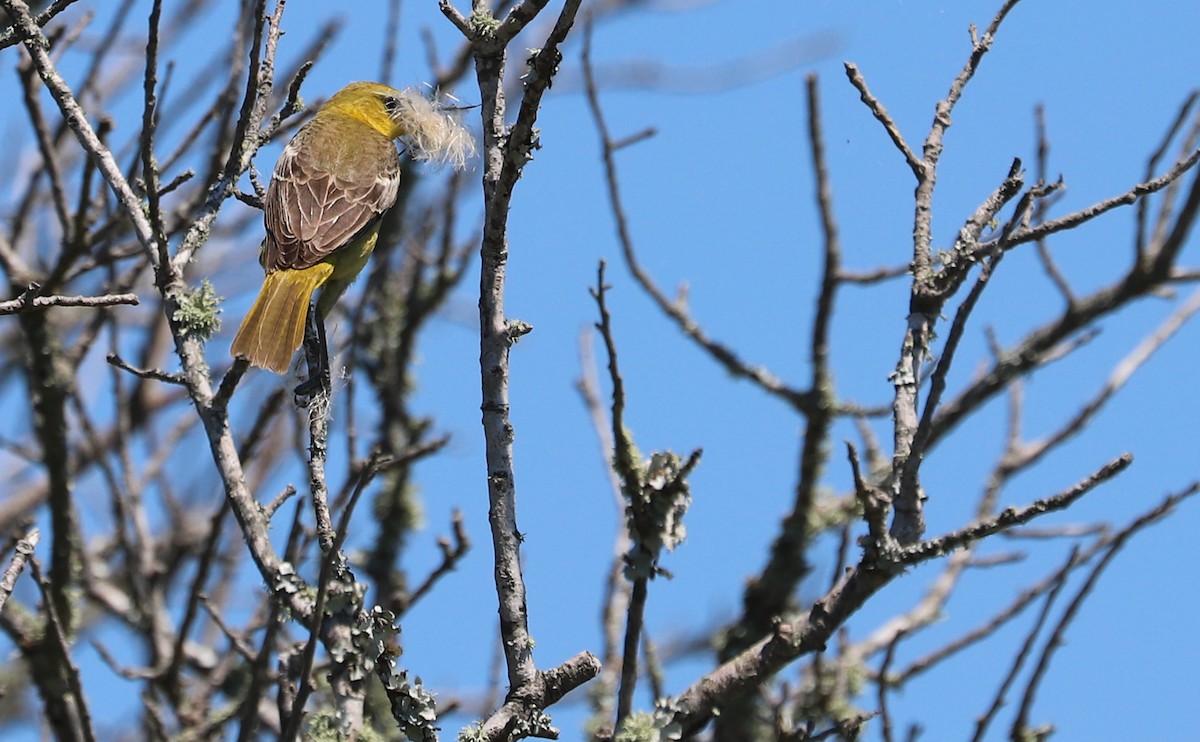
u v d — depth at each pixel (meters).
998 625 12.00
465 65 14.20
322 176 11.52
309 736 7.29
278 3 9.19
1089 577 9.49
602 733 8.65
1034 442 13.46
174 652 11.86
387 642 7.48
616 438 7.79
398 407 14.11
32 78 12.01
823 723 11.45
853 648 12.37
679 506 7.74
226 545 15.07
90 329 12.99
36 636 11.82
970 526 7.72
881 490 8.24
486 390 7.67
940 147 8.91
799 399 13.14
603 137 13.20
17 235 13.09
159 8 7.99
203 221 8.68
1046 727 9.70
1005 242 7.38
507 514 7.54
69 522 12.37
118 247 13.12
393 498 13.75
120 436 13.39
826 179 13.30
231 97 11.70
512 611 7.39
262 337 10.40
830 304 13.34
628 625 7.68
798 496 12.99
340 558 7.55
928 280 8.61
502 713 7.21
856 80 9.03
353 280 11.45
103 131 11.66
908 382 8.52
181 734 11.79
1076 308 14.09
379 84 12.95
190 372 8.23
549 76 7.26
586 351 13.11
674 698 8.18
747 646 12.80
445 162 10.60
